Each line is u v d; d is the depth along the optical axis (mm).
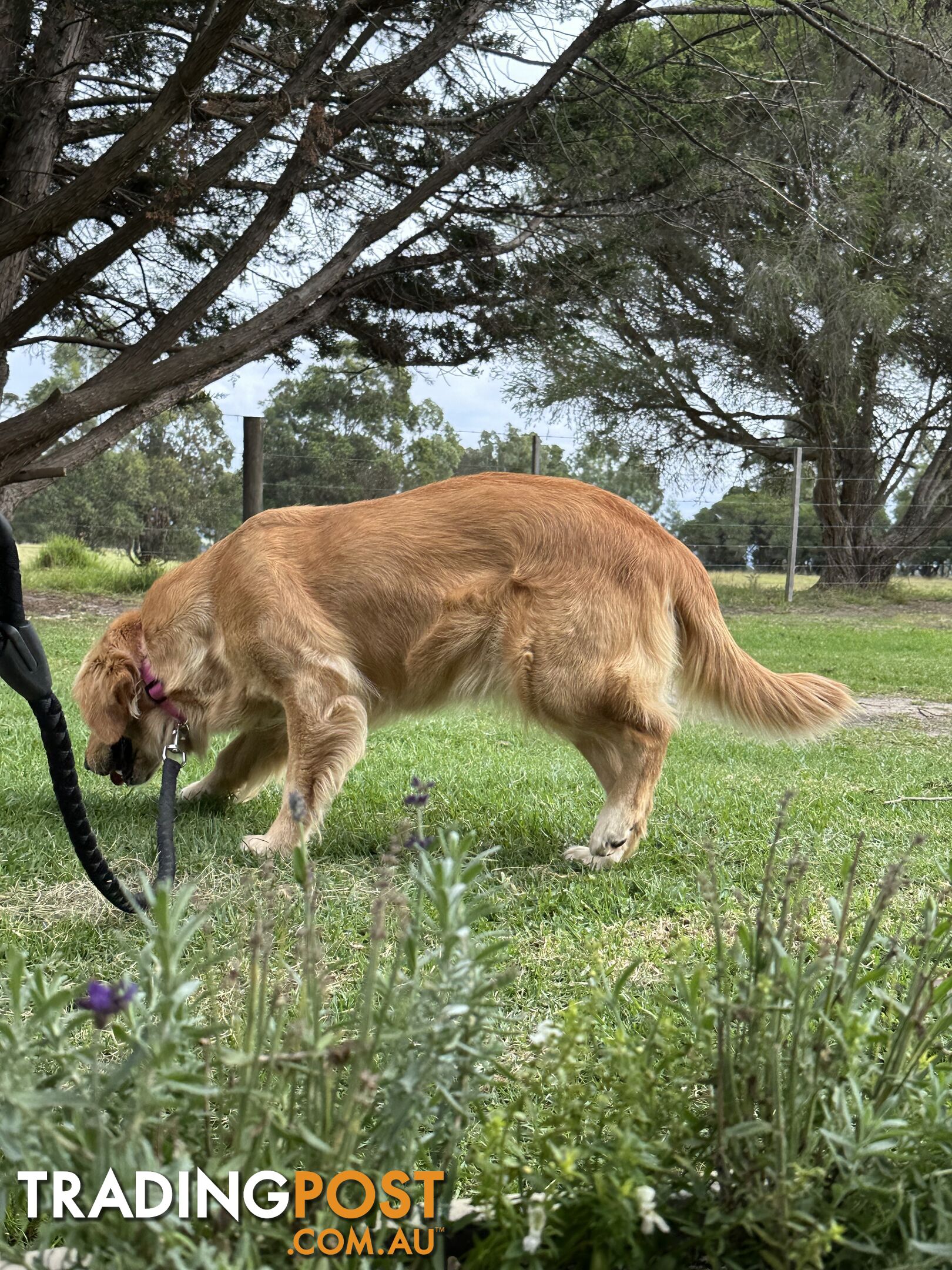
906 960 1660
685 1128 1476
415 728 7383
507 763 6152
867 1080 1596
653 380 23188
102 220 11977
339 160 11930
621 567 4262
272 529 4566
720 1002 1460
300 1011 1439
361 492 27078
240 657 4523
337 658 4398
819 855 4250
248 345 10906
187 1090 1224
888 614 19031
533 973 2963
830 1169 1509
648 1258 1446
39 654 2545
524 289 13320
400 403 28062
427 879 1605
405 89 11180
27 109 10789
